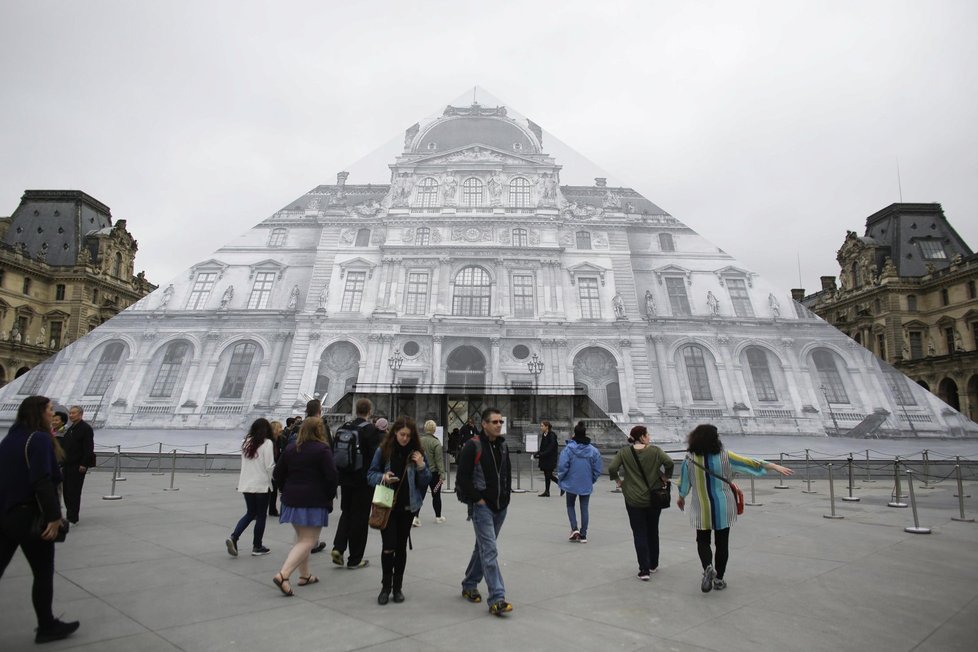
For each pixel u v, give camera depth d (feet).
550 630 17.52
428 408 69.56
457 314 72.69
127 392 69.77
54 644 15.94
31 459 16.35
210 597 20.44
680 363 69.92
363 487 25.79
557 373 70.23
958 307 223.71
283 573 20.72
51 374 69.97
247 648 15.79
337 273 74.33
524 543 30.86
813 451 65.16
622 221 75.25
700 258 73.26
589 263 73.92
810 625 18.15
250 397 70.03
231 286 73.67
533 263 74.23
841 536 32.86
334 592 21.35
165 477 61.67
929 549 29.43
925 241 250.57
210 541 30.01
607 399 69.26
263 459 27.50
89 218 270.05
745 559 27.20
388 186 77.51
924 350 233.96
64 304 242.17
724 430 67.05
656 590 22.00
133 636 16.61
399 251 75.15
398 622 18.08
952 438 63.05
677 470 64.59
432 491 37.47
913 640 16.94
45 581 16.31
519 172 77.71
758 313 70.44
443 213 76.33
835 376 67.15
